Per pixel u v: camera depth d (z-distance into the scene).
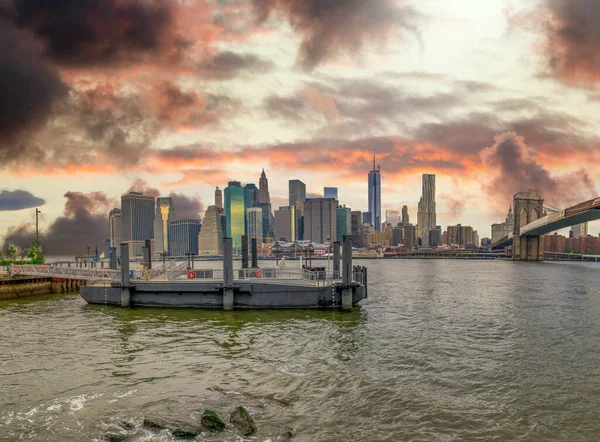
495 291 79.44
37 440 18.33
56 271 64.25
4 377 26.53
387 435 18.80
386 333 38.34
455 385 24.97
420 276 129.75
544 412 21.31
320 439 18.36
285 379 25.77
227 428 19.08
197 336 37.09
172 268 59.00
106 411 21.17
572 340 36.50
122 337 37.06
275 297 48.97
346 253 47.84
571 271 160.62
